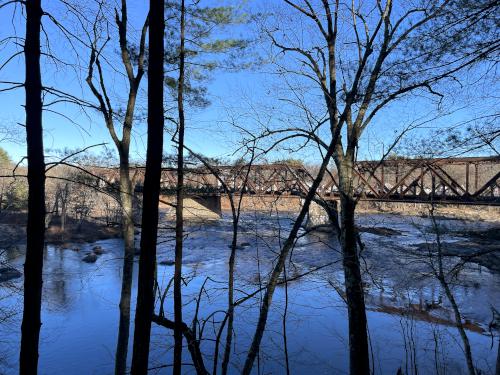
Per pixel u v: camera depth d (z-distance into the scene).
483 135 6.46
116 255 23.23
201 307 11.66
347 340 10.74
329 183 24.86
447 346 10.91
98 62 6.61
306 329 10.95
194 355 4.69
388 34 7.22
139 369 3.02
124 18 6.95
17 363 10.55
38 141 3.32
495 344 11.09
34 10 3.38
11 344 10.96
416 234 24.89
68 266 20.64
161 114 3.18
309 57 8.52
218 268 18.44
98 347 11.45
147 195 3.10
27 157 3.29
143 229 3.10
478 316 13.05
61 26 3.87
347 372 9.30
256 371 8.76
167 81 6.68
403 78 6.71
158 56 3.19
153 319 4.51
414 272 15.32
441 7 6.31
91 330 12.61
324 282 14.84
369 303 14.01
